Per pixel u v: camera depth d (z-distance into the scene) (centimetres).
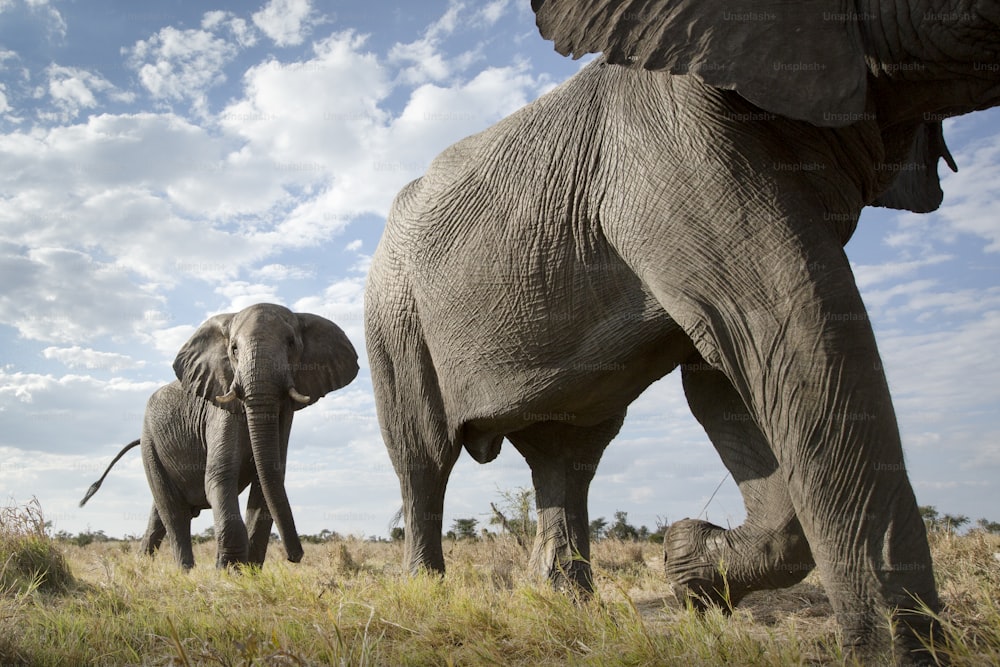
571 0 445
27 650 440
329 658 389
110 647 460
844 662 343
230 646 422
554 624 459
